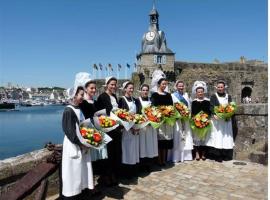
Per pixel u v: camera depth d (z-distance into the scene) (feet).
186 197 18.20
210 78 140.56
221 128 25.48
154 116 21.77
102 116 19.06
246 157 26.07
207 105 25.98
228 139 25.58
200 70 141.69
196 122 25.04
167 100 24.48
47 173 14.87
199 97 26.08
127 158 21.40
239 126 27.14
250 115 26.61
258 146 26.02
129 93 22.25
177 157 25.63
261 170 23.20
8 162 16.92
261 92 146.82
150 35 153.89
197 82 26.50
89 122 17.38
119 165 21.03
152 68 142.61
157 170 23.54
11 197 13.20
